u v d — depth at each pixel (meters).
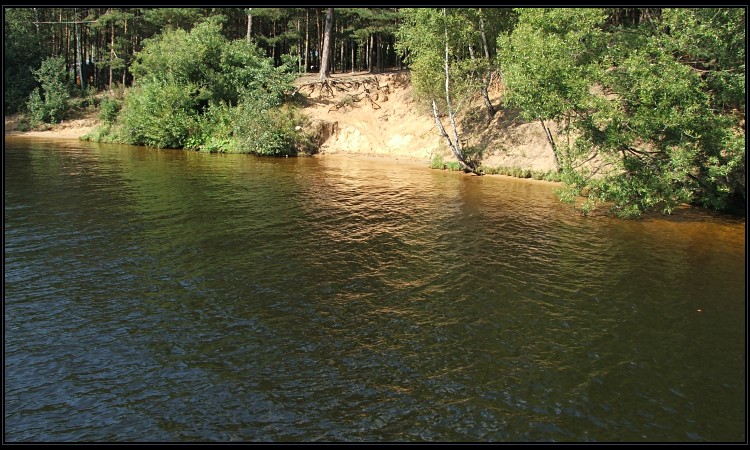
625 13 33.78
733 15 18.98
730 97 19.38
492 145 31.94
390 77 43.75
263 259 13.23
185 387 7.46
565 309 10.66
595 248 15.22
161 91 40.75
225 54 43.28
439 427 6.75
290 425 6.70
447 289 11.62
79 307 9.98
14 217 16.31
